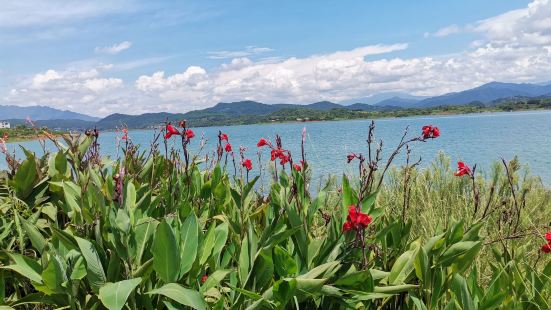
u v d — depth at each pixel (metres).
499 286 2.38
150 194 3.20
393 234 2.70
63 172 3.79
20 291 3.16
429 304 2.37
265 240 2.54
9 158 4.11
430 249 2.48
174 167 3.86
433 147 27.16
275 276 2.50
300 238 2.43
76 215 2.89
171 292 2.07
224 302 2.32
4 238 3.32
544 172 13.24
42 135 3.96
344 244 2.47
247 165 3.76
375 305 2.55
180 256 2.26
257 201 4.11
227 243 3.09
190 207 3.19
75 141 3.79
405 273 2.45
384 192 5.25
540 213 4.84
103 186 3.08
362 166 2.87
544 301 2.38
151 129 4.25
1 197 3.75
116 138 4.12
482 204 4.57
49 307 2.79
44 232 3.34
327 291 2.17
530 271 2.65
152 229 2.57
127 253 2.32
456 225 2.55
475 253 2.43
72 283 2.29
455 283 2.24
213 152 4.50
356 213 2.25
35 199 3.71
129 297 2.25
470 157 19.98
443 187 5.57
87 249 2.26
